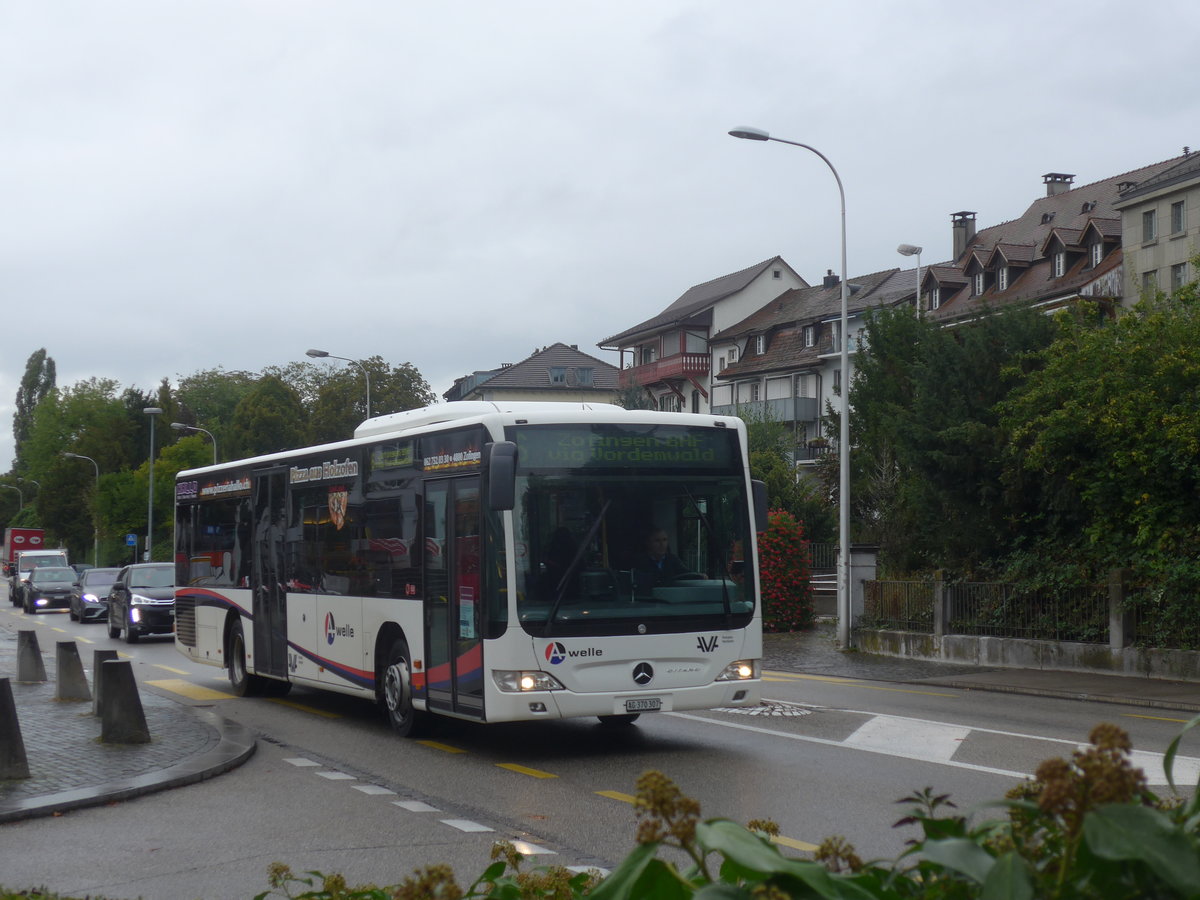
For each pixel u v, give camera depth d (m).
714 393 78.06
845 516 26.58
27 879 7.55
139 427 107.50
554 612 11.45
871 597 26.34
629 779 10.78
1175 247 45.50
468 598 11.91
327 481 15.43
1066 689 18.20
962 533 23.67
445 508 12.44
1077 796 2.04
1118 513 20.33
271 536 17.14
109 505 80.31
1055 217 60.66
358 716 15.89
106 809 9.77
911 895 2.48
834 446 41.88
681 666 11.84
